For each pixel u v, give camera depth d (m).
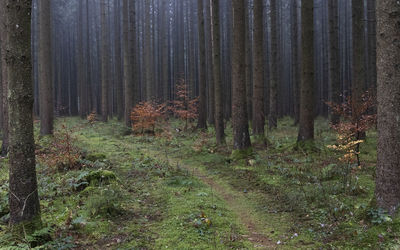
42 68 16.75
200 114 20.25
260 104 14.88
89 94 41.94
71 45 54.53
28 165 4.71
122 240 5.05
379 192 5.14
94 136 19.41
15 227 4.61
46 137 15.72
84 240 5.02
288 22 45.66
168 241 5.03
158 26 46.31
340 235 5.03
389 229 4.65
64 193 7.28
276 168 9.87
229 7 31.73
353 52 13.99
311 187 7.59
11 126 4.64
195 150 13.66
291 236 5.31
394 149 4.95
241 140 11.87
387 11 4.94
